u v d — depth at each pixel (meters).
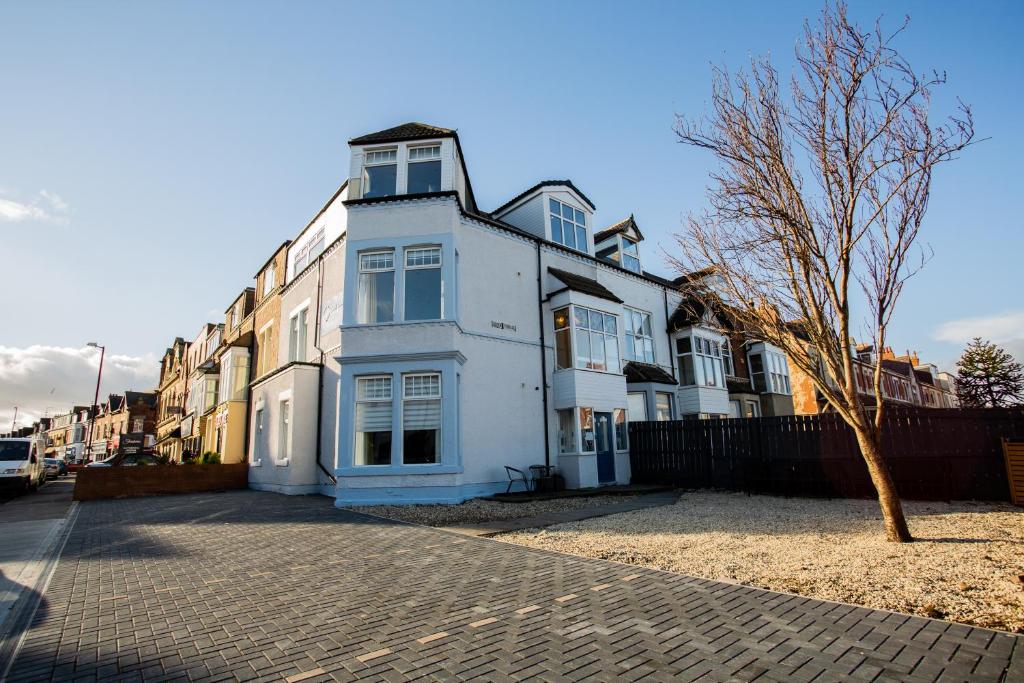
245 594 5.93
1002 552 7.02
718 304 9.62
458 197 15.70
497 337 16.45
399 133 16.44
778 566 6.75
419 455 14.02
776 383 28.39
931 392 59.28
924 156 7.41
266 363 23.44
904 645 4.25
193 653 4.30
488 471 15.25
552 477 16.00
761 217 8.30
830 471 13.70
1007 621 4.69
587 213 21.44
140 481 18.80
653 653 4.17
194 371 36.66
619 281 21.84
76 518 12.95
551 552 7.86
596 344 18.38
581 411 17.14
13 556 8.40
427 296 15.02
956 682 3.63
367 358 14.41
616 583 6.13
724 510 11.87
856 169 8.00
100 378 40.41
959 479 12.12
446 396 14.11
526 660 4.07
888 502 7.98
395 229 15.35
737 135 8.41
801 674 3.78
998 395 46.81
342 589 6.05
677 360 23.45
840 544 7.91
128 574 6.95
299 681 3.78
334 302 17.34
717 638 4.45
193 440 34.69
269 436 19.64
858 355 38.53
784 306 8.82
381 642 4.48
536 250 18.56
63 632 4.82
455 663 4.04
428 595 5.77
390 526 10.45
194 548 8.60
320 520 11.38
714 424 16.56
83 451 77.06
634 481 18.44
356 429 14.38
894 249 7.89
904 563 6.65
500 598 5.61
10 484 19.88
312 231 20.31
